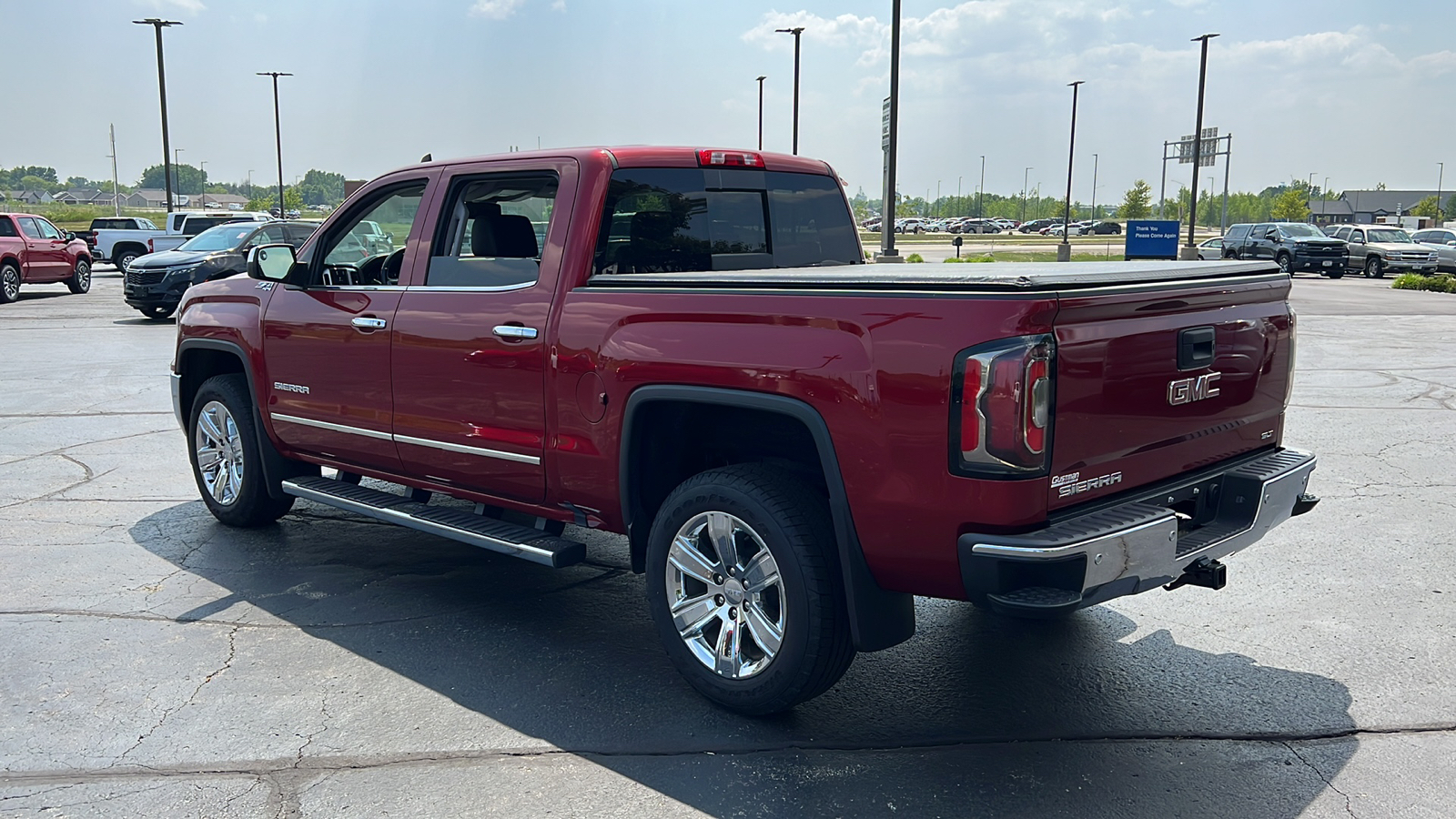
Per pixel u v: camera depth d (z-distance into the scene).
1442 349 14.78
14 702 4.04
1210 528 3.93
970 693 4.16
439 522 4.80
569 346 4.22
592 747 3.71
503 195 4.68
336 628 4.81
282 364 5.61
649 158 4.56
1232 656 4.50
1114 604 5.15
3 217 23.56
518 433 4.49
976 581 3.27
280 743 3.73
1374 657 4.46
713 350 3.76
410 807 3.31
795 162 5.30
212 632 4.74
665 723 3.90
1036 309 3.13
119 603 5.09
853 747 3.71
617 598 5.25
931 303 3.28
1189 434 3.81
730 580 3.88
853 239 5.60
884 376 3.36
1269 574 5.51
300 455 5.83
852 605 3.57
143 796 3.37
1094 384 3.34
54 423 9.57
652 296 3.98
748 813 3.28
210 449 6.41
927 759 3.62
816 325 3.53
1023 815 3.26
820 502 3.72
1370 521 6.40
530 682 4.25
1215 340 3.84
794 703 3.80
